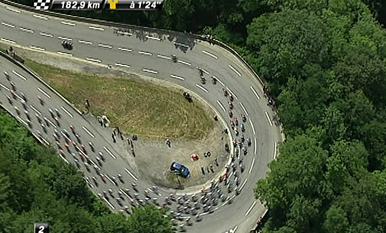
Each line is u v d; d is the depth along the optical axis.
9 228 186.38
